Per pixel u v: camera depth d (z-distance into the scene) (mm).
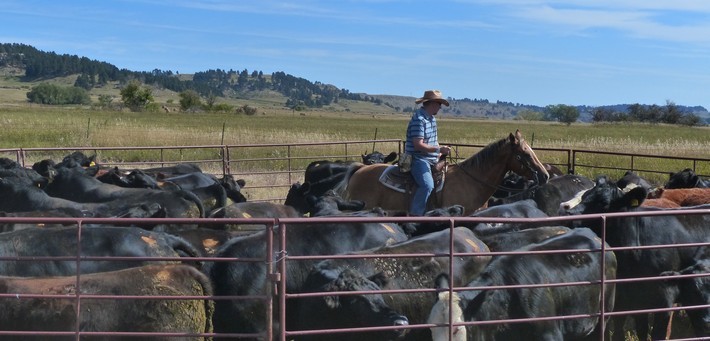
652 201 11805
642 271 9203
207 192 14547
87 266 7820
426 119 12078
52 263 7801
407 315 7551
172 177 15617
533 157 12477
